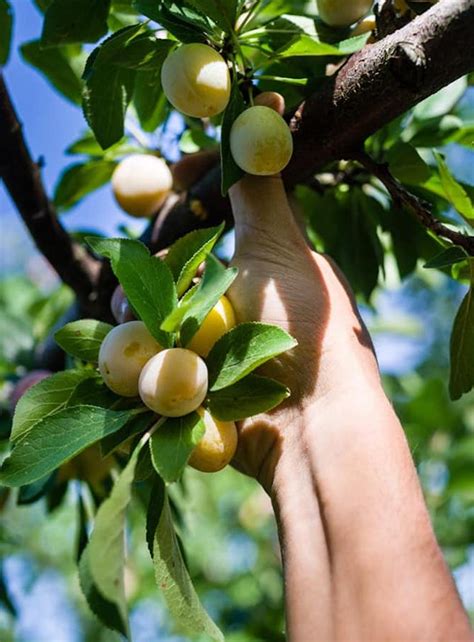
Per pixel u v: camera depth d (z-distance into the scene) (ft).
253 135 1.13
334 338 1.17
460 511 2.69
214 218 1.50
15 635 3.90
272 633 2.85
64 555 3.79
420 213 1.26
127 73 1.32
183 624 1.00
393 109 1.21
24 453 1.03
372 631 0.92
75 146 1.70
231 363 1.05
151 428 1.06
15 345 2.00
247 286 1.21
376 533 0.98
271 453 1.15
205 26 1.18
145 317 1.05
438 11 1.12
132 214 1.60
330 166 1.57
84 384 1.12
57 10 1.32
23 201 1.61
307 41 1.20
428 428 2.65
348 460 1.05
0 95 1.48
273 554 3.39
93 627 3.93
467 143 1.57
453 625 0.92
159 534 1.03
